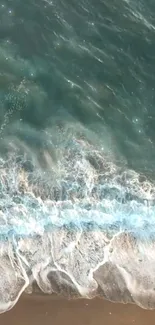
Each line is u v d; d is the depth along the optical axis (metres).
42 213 8.91
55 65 11.40
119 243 8.59
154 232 8.79
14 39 11.58
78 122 10.69
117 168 9.96
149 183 9.75
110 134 10.59
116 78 11.43
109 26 12.06
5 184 9.36
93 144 10.34
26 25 11.77
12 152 9.95
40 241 8.49
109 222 8.85
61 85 11.14
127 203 9.26
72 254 8.38
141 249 8.55
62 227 8.70
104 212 9.02
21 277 8.13
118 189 9.51
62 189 9.36
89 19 12.09
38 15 11.94
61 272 8.21
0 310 7.86
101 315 8.00
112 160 10.11
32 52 11.48
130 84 11.38
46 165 9.78
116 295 8.13
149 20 12.27
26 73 11.19
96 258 8.38
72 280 8.16
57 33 11.80
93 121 10.76
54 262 8.30
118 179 9.72
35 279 8.13
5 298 7.95
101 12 12.21
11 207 8.98
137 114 11.02
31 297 8.02
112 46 11.84
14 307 7.91
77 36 11.85
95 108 10.95
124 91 11.27
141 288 8.19
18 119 10.55
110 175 9.77
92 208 9.09
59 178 9.55
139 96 11.26
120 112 10.97
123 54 11.77
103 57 11.66
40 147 10.10
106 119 10.84
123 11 12.27
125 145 10.46
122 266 8.33
